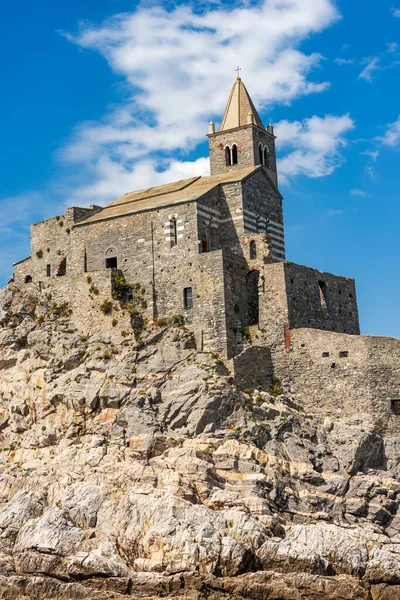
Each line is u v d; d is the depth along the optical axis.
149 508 84.19
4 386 105.19
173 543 80.81
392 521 91.31
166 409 94.88
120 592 79.50
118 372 98.50
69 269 111.44
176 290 103.25
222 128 115.75
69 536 84.12
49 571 82.31
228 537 80.75
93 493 87.94
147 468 89.69
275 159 117.00
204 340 100.44
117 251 108.00
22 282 115.75
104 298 104.75
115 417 95.75
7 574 83.31
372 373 96.94
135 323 102.75
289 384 99.88
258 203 110.50
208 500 87.06
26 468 96.88
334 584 78.38
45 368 102.69
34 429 100.56
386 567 80.06
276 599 78.00
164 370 97.81
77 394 98.56
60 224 113.31
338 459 93.25
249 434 92.31
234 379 96.69
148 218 106.62
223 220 108.19
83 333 104.69
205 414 93.00
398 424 95.94
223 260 101.25
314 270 106.81
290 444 93.44
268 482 88.69
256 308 104.88
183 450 90.56
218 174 114.44
